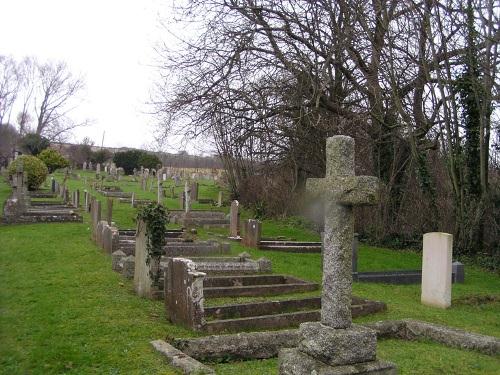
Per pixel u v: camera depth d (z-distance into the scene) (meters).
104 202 28.94
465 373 6.10
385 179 21.28
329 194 5.14
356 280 12.91
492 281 14.83
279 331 6.92
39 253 13.33
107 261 12.35
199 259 12.59
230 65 17.86
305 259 15.73
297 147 23.31
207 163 60.91
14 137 72.25
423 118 19.39
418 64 18.48
